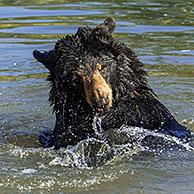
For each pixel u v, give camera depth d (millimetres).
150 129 12438
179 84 16547
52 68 12445
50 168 11266
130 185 10422
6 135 13594
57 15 24672
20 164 11516
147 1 28297
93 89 11250
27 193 10125
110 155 11711
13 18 24266
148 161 11469
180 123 13836
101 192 10172
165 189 10195
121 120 12250
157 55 18797
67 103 12078
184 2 27875
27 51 19359
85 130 12180
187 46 19750
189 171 10992
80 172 11008
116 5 27062
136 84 12430
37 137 13492
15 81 17016
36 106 15359
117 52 12117
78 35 12117
